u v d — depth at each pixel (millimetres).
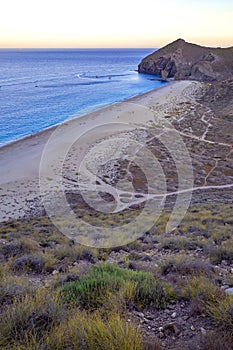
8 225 15484
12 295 4246
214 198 20984
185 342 3307
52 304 3604
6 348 2896
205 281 4758
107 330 2990
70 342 2990
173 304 4195
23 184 25125
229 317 3525
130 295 4215
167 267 6246
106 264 5840
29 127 48781
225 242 9070
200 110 57250
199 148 35250
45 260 7344
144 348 3037
